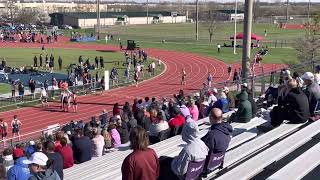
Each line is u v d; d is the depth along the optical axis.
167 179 7.45
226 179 7.50
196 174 7.23
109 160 12.10
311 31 52.44
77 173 10.77
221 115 7.83
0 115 39.22
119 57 76.38
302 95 10.83
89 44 99.62
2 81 54.12
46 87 45.44
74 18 167.50
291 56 75.31
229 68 59.03
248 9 18.20
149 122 17.25
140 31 141.62
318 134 10.66
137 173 6.14
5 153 14.02
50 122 37.19
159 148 11.08
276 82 19.33
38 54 79.19
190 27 160.75
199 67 67.56
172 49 89.75
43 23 176.50
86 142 13.14
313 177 8.27
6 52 81.56
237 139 10.45
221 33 131.00
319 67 20.02
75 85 48.47
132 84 53.88
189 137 7.12
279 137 10.15
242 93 12.44
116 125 16.28
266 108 15.05
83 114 39.91
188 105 17.52
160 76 60.06
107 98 46.19
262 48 84.75
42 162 6.92
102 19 176.12
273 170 8.89
